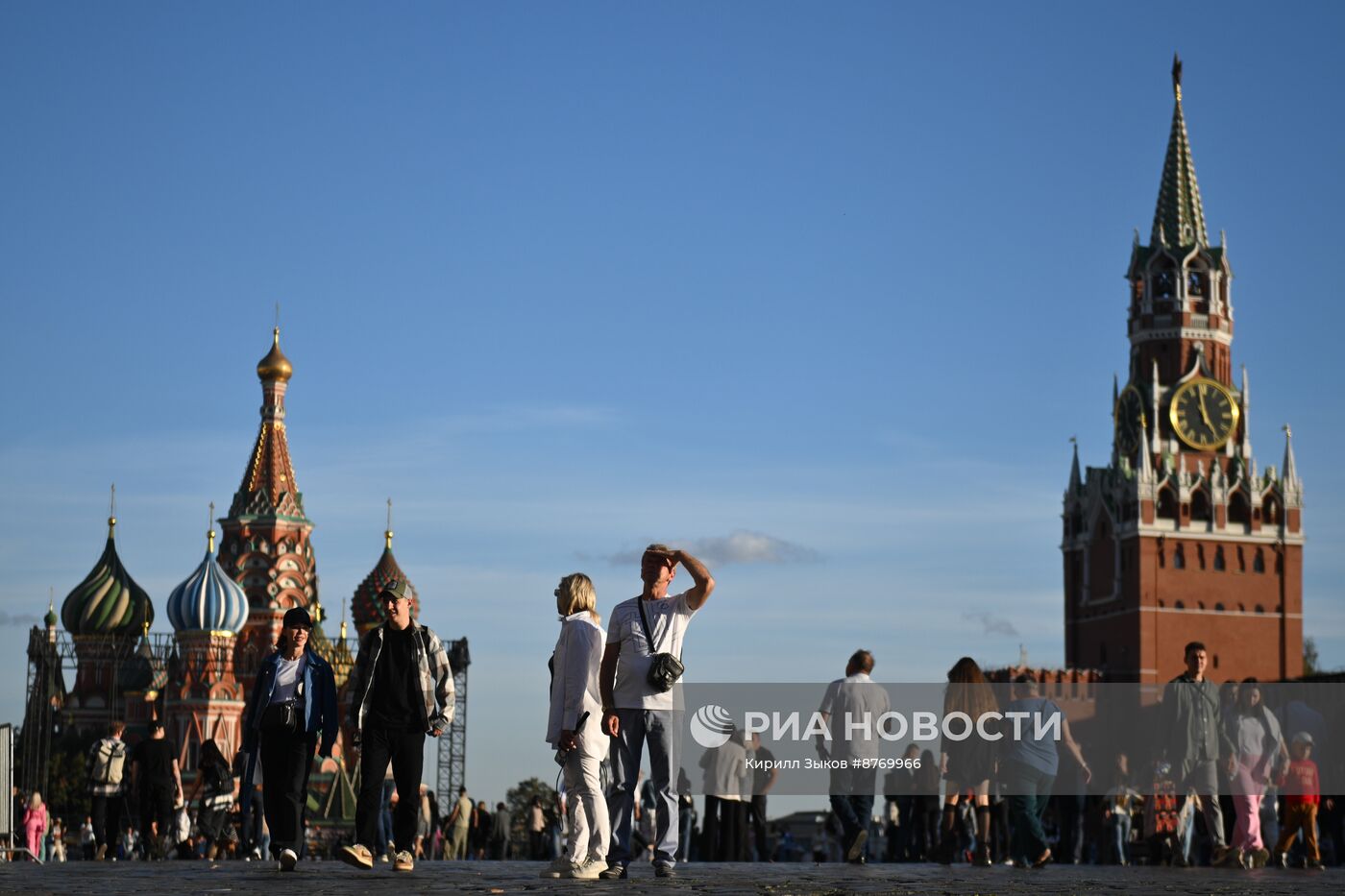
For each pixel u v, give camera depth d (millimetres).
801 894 18156
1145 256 198500
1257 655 190750
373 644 22703
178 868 27422
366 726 22641
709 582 21766
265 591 166625
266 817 24078
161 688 158125
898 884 21125
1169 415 194000
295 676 24094
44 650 124688
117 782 40031
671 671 21672
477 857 74750
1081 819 39875
